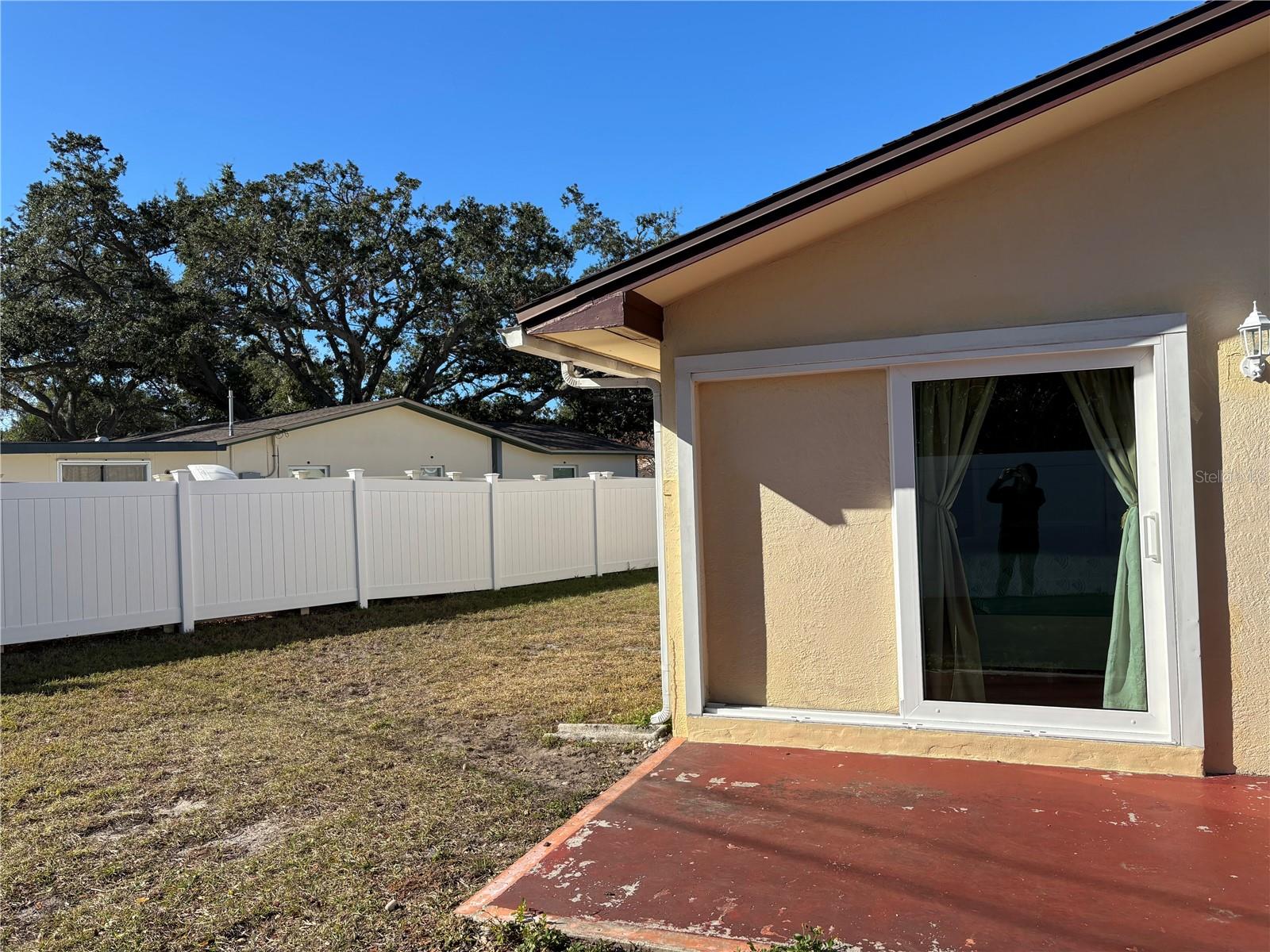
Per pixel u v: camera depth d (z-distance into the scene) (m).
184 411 36.75
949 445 4.94
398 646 9.41
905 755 4.94
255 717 6.59
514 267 31.31
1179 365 4.44
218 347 30.56
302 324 31.45
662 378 5.56
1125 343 4.54
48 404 34.81
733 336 5.36
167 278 31.89
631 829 4.04
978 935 2.96
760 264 5.29
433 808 4.59
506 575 13.82
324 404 33.81
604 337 5.30
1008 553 4.84
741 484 5.45
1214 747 4.50
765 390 5.39
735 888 3.40
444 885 3.66
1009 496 4.83
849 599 5.22
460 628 10.45
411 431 21.83
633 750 5.51
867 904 3.21
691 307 5.45
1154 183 4.56
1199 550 4.50
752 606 5.44
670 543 5.59
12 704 7.00
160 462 18.08
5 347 28.50
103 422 35.38
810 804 4.26
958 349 4.85
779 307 5.25
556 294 4.92
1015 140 4.48
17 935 3.37
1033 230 4.75
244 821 4.49
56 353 29.81
